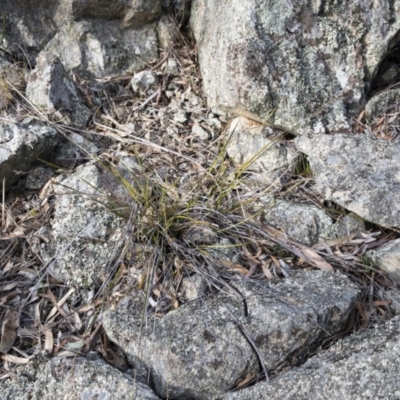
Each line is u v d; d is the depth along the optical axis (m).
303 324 1.10
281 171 1.42
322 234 1.31
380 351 1.04
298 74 1.46
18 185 1.41
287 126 1.45
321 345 1.14
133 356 1.12
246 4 1.46
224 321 1.12
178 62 1.70
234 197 1.37
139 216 1.27
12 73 1.59
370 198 1.30
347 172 1.34
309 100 1.46
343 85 1.50
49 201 1.37
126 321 1.15
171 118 1.58
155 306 1.18
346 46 1.52
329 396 1.01
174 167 1.45
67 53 1.66
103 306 1.21
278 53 1.46
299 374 1.05
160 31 1.72
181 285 1.21
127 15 1.68
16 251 1.31
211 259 1.24
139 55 1.70
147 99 1.62
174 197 1.35
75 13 1.65
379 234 1.32
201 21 1.66
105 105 1.60
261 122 1.47
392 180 1.32
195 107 1.60
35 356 1.14
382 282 1.24
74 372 1.08
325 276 1.20
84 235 1.27
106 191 1.34
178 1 1.72
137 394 1.04
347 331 1.17
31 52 1.68
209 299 1.18
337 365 1.04
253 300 1.15
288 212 1.33
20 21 1.66
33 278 1.26
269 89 1.43
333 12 1.52
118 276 1.24
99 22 1.68
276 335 1.10
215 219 1.31
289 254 1.28
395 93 1.52
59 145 1.46
